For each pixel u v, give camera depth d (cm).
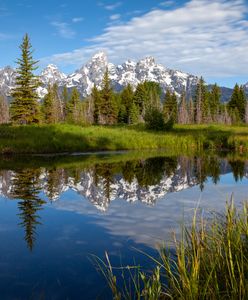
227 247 488
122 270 508
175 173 1525
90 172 1572
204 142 3250
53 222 790
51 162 2014
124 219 800
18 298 450
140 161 2050
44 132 3384
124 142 3173
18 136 3127
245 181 1294
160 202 965
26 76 5397
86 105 9606
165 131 4538
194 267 431
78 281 498
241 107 10412
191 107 10350
